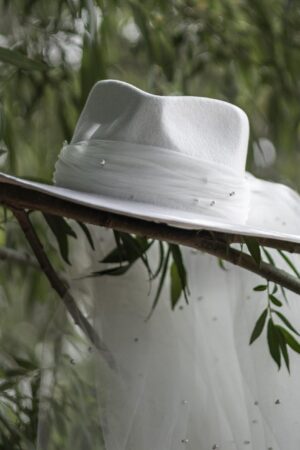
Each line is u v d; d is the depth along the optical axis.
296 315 2.25
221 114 2.09
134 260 2.24
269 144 3.86
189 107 2.06
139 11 3.09
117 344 2.22
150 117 2.01
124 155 1.98
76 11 2.65
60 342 2.21
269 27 3.45
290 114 3.56
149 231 1.97
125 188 1.97
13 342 3.20
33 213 3.20
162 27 3.22
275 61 3.44
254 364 2.17
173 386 2.17
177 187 1.98
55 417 2.11
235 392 2.23
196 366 2.24
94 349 2.16
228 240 1.98
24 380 2.29
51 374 2.16
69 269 2.35
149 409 2.12
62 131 3.14
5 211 2.40
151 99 2.03
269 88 3.74
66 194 1.84
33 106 2.99
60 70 3.03
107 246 2.38
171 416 2.12
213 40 3.40
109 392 2.12
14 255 2.83
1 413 2.21
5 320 3.46
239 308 2.23
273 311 2.06
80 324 2.18
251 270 1.99
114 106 2.08
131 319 2.27
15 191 1.98
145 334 2.25
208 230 1.98
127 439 2.08
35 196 1.98
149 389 2.15
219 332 2.29
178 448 2.11
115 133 2.02
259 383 2.14
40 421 2.09
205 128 2.07
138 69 3.54
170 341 2.25
